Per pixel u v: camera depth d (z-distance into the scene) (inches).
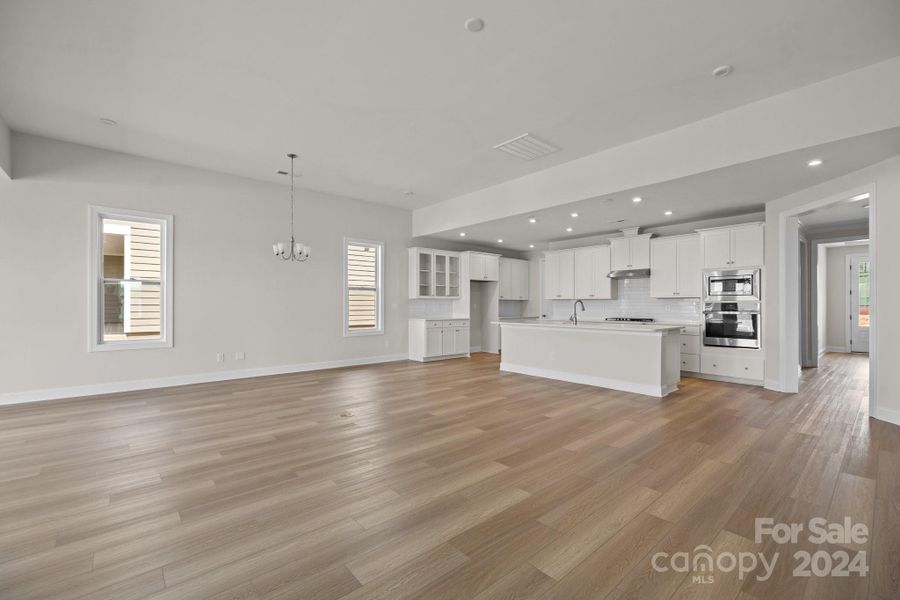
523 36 105.4
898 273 139.2
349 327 275.3
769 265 201.8
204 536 75.1
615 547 72.0
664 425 142.2
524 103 139.6
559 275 315.9
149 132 166.2
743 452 116.6
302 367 249.9
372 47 110.5
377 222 286.2
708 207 212.4
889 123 113.1
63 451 116.6
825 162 141.3
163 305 202.1
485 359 309.6
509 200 229.3
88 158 181.6
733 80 124.3
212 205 215.5
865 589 61.1
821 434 132.0
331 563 67.4
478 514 83.2
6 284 165.9
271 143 176.9
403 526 78.6
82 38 106.9
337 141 173.6
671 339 195.6
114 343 189.2
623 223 256.1
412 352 302.8
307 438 128.3
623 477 100.3
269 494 91.5
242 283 226.2
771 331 201.2
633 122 153.3
